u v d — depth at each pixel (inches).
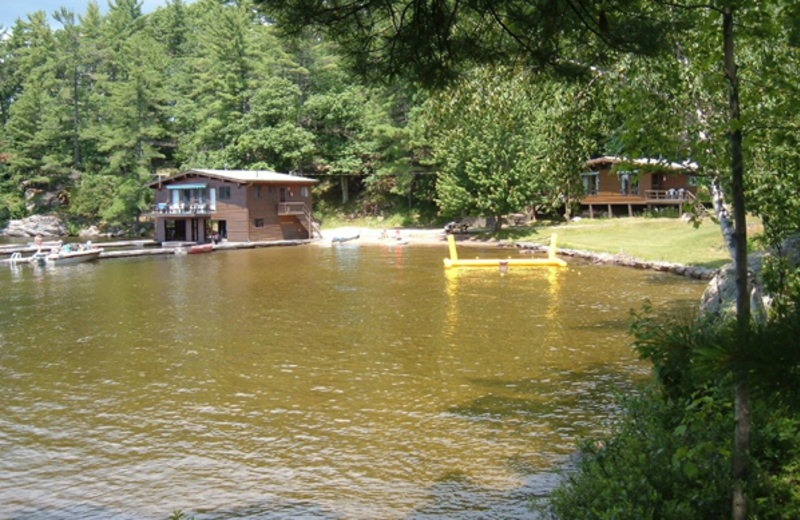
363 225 2329.0
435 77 210.7
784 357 103.7
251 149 2309.3
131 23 3213.6
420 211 2340.1
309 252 1663.4
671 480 209.3
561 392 455.2
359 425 400.2
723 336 113.3
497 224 1872.5
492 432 382.9
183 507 302.8
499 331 660.7
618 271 1123.9
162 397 461.7
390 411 424.2
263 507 301.0
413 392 463.5
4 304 888.3
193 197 2000.5
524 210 2042.3
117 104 2263.8
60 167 2454.5
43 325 733.9
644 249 1299.2
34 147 2496.3
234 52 2413.9
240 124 2340.1
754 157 323.9
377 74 213.6
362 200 2469.2
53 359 574.2
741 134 190.7
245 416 419.8
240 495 313.3
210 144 2504.9
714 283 462.6
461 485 316.2
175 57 3157.0
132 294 967.6
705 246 1214.9
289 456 356.5
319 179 2551.7
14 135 2549.2
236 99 2365.9
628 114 319.3
